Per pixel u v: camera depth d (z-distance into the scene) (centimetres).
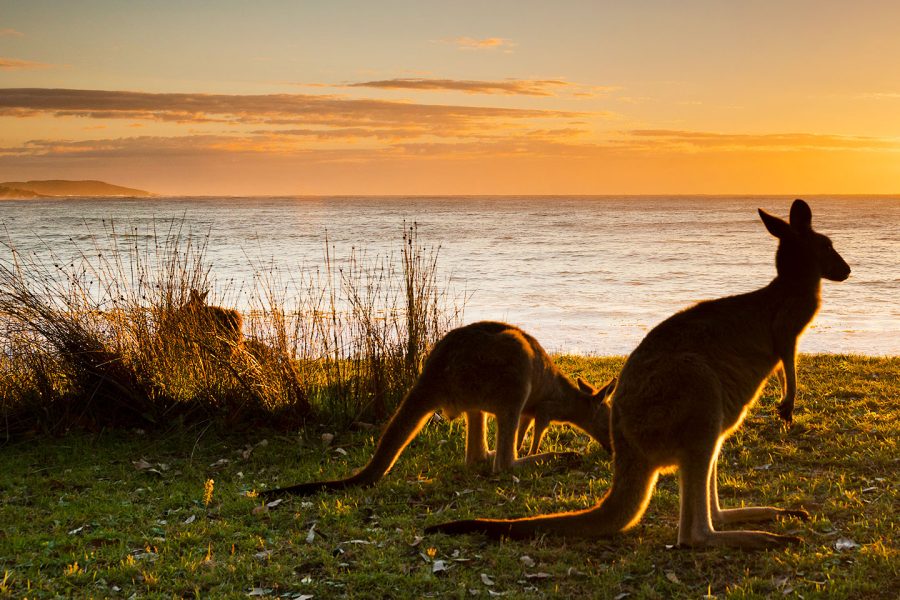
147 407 820
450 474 670
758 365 497
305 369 905
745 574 457
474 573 478
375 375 852
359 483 627
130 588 462
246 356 852
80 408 820
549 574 470
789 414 502
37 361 824
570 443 774
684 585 450
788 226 513
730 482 626
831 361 1166
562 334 1850
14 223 8388
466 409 655
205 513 589
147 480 676
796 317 501
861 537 506
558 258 4569
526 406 706
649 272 3694
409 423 641
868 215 13638
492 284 3119
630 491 487
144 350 850
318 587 460
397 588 459
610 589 450
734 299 514
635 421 475
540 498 602
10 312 822
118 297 920
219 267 3522
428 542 521
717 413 464
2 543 525
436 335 908
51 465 714
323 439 779
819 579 453
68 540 529
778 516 540
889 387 952
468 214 14862
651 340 495
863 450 693
